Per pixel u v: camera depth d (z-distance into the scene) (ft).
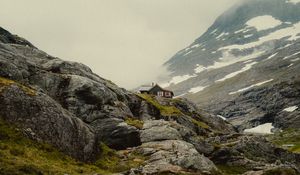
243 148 391.65
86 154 242.37
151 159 267.59
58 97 298.35
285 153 422.00
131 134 301.02
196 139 347.15
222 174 274.98
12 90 228.63
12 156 188.44
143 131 307.37
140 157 273.54
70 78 311.88
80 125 249.75
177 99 478.59
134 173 225.15
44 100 238.07
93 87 314.76
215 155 349.61
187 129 348.18
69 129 238.89
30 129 221.05
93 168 226.99
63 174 189.78
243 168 347.56
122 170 241.55
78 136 243.19
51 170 189.37
